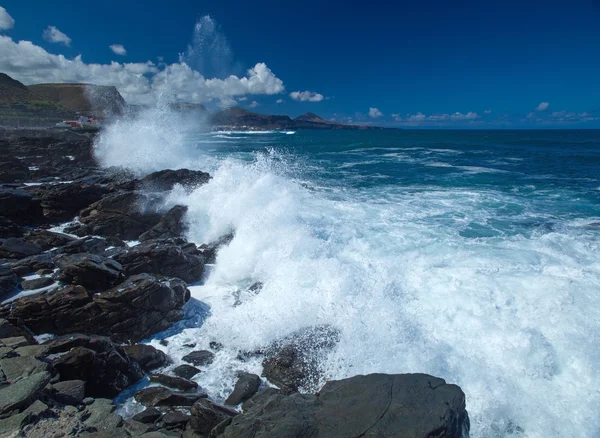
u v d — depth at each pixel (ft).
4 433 12.71
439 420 12.96
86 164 78.84
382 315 21.72
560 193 54.75
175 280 24.38
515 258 28.58
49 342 17.88
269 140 227.40
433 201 49.90
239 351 20.48
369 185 62.75
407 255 30.12
